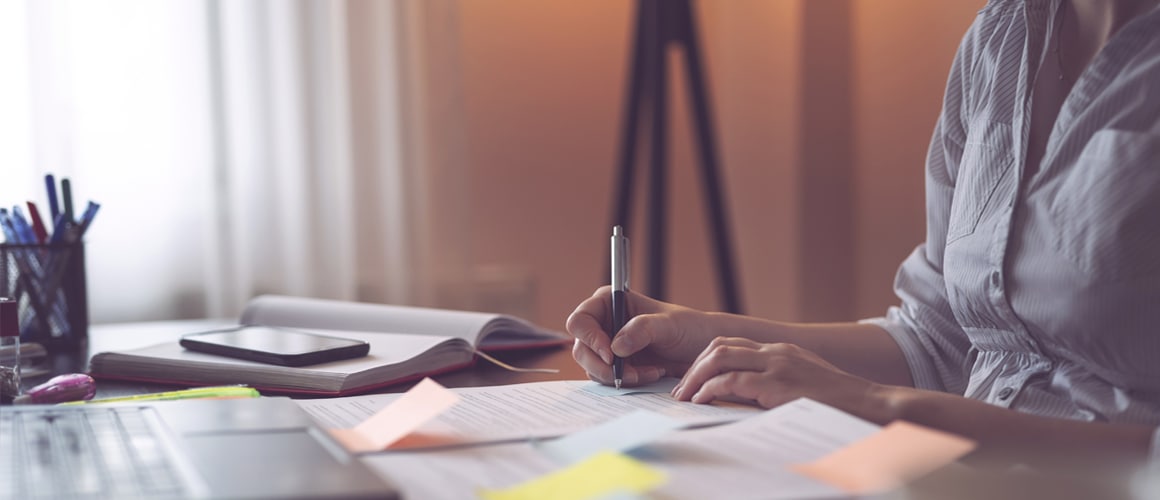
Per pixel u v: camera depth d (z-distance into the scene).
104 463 0.49
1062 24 0.90
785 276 2.61
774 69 2.61
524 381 0.92
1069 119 0.83
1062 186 0.81
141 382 0.92
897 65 2.34
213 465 0.48
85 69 1.98
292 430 0.57
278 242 2.15
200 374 0.89
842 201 2.51
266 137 2.12
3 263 1.17
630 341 0.84
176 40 2.04
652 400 0.77
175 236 2.08
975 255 0.89
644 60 2.28
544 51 2.48
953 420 0.66
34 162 1.93
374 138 2.21
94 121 1.99
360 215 2.21
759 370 0.74
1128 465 0.58
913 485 0.50
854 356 0.98
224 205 2.07
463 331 1.08
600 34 2.53
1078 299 0.77
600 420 0.68
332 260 2.18
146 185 2.04
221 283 2.07
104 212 2.01
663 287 2.26
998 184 0.89
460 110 2.28
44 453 0.52
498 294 2.41
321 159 2.17
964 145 1.00
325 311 1.23
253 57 2.11
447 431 0.64
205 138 2.07
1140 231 0.75
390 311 1.19
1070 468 0.57
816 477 0.50
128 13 2.01
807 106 2.55
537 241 2.49
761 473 0.50
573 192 2.52
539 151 2.48
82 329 1.21
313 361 0.89
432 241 2.26
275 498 0.42
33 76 1.91
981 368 0.92
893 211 2.36
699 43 2.29
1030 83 0.88
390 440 0.58
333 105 2.17
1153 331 0.74
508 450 0.58
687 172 2.63
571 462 0.54
